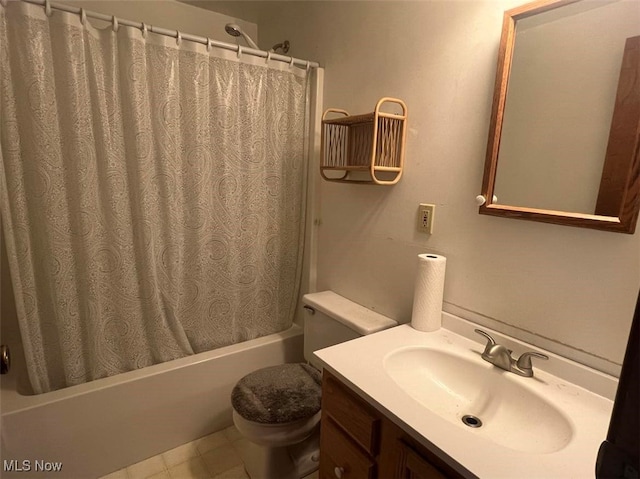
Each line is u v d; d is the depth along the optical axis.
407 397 0.91
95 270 1.49
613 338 0.91
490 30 1.11
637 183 0.83
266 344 1.91
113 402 1.51
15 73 1.27
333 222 1.86
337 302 1.75
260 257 1.91
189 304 1.76
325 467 1.16
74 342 1.50
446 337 1.25
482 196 1.14
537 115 1.01
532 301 1.07
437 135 1.30
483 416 1.02
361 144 1.61
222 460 1.65
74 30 1.31
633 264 0.86
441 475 0.77
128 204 1.53
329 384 1.11
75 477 1.46
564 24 0.94
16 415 1.31
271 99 1.79
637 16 0.82
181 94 1.57
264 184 1.85
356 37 1.61
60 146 1.37
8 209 1.31
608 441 0.53
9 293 1.72
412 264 1.45
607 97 0.87
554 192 0.99
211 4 2.08
